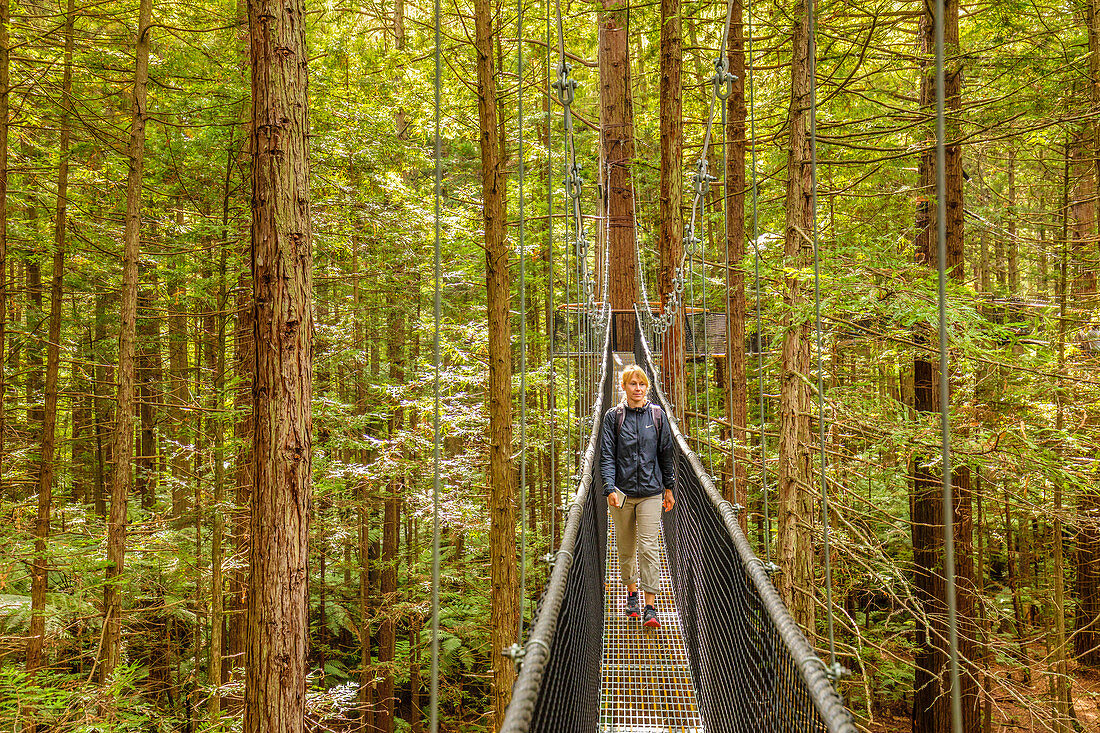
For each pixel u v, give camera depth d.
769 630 1.64
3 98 6.62
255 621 3.58
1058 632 7.33
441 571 10.53
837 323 5.48
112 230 8.79
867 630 7.90
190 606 9.30
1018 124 6.12
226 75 7.51
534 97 12.40
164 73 7.58
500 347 6.27
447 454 9.96
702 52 9.45
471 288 11.76
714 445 7.12
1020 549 10.67
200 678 9.85
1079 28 5.99
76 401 11.45
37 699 4.18
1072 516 5.93
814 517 5.78
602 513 3.90
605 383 5.45
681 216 7.29
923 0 6.39
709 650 2.67
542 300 13.48
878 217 8.89
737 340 7.74
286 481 3.60
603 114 10.79
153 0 8.02
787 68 8.53
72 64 7.14
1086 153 7.38
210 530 9.45
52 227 8.48
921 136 7.00
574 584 2.07
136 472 12.56
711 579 2.62
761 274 5.71
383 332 11.30
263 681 3.54
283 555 3.59
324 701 7.55
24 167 7.38
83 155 7.55
